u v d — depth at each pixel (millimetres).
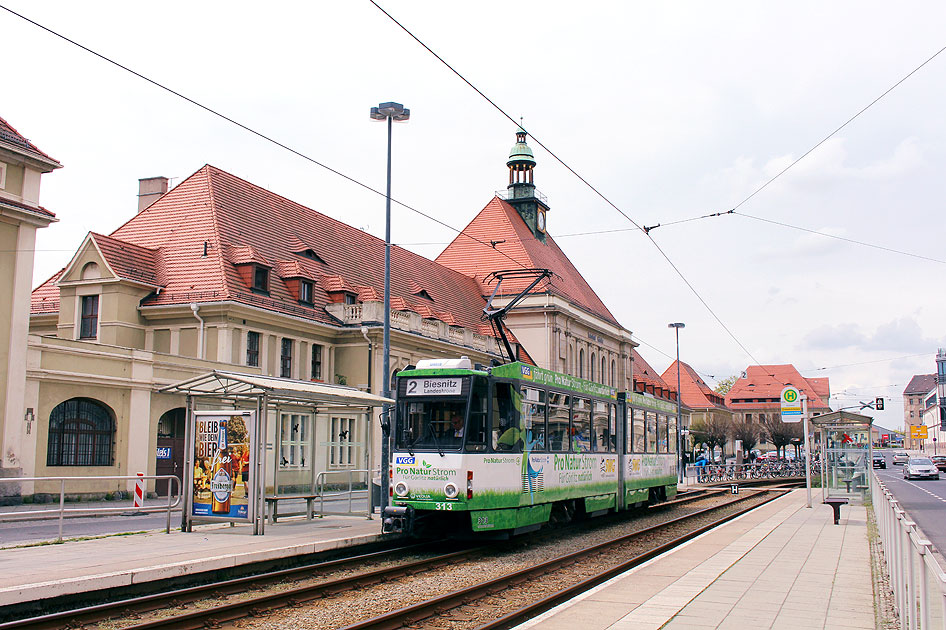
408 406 18172
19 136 28922
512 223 71125
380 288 48750
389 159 24359
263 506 17469
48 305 38906
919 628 7758
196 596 11891
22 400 26719
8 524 21438
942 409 137875
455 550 17859
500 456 18031
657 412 29734
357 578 13281
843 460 30984
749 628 9734
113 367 29484
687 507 32500
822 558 15867
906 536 8781
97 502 28062
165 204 40750
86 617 10414
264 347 37219
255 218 42438
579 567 15633
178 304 35344
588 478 22547
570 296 71188
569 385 21703
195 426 18359
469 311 60250
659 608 10805
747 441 79438
